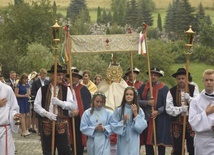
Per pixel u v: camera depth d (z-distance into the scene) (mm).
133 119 9078
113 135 10289
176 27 115188
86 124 9133
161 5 174875
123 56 35719
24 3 59844
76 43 10555
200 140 7461
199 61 74375
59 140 9531
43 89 9617
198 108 7488
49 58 41094
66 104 9438
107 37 10695
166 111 10094
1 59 33625
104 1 183750
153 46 55562
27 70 35406
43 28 58625
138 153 9156
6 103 8453
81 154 10812
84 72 13391
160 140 10508
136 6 139625
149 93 10766
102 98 9141
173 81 54844
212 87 7402
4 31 58656
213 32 91250
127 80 12383
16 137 15273
